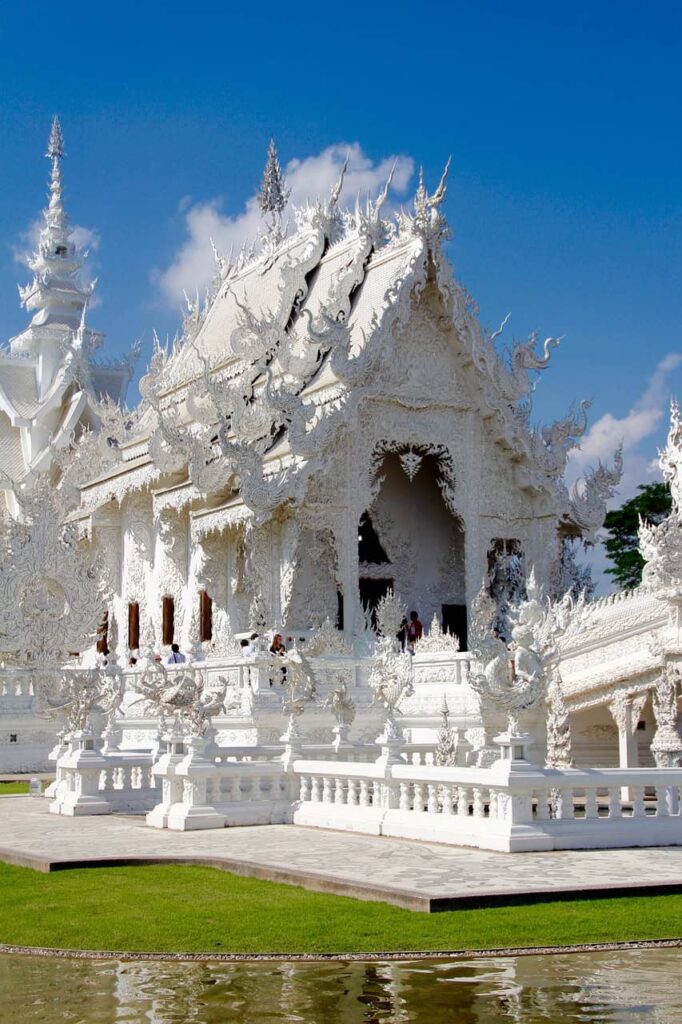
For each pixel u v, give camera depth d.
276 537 37.66
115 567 49.12
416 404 38.72
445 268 38.62
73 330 69.00
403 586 41.72
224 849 18.42
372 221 41.69
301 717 31.81
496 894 13.91
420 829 18.98
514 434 39.59
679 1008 10.48
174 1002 10.91
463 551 42.53
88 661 47.12
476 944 12.33
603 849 17.64
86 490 49.91
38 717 38.25
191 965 12.05
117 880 16.38
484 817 18.31
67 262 70.00
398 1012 10.52
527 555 40.44
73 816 23.81
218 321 51.31
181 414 48.19
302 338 41.19
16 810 25.39
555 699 27.73
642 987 11.02
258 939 12.73
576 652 28.72
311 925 13.17
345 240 43.47
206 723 22.30
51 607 41.97
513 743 17.86
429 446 39.31
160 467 41.94
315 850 17.98
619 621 29.14
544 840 17.47
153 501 44.62
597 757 28.73
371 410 38.31
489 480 39.91
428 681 31.94
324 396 38.59
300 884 15.53
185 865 17.47
